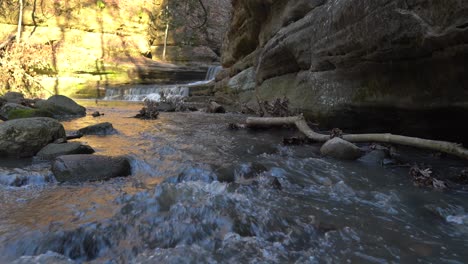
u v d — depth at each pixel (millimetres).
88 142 6430
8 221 2982
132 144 6398
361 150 5801
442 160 5418
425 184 4195
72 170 4215
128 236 2764
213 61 30562
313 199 3729
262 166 4758
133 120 10273
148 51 27672
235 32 18391
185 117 11492
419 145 4980
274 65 11453
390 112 6277
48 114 9961
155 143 6562
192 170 4477
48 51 21391
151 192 3699
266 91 11969
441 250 2656
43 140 5434
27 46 20172
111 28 26234
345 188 4078
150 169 4754
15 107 9406
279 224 3027
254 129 8703
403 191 4012
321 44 7789
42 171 4324
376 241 2781
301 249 2633
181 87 19844
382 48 5645
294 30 9852
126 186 4000
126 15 27312
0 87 18188
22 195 3672
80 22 24750
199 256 2480
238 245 2660
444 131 5543
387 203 3639
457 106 4859
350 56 6676
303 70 9672
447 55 4586
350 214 3328
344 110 7414
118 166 4453
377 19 5535
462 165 5113
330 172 4750
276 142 6906
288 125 8578
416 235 2910
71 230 2766
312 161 5293
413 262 2473
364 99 6730
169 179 4277
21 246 2574
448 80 4820
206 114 12789
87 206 3355
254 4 13812
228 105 15984
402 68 5570
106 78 22719
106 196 3645
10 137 5191
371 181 4387
